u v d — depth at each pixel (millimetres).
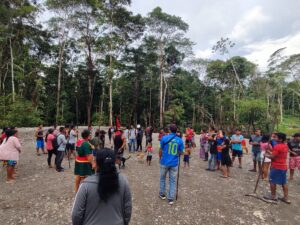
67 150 11703
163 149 6762
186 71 53438
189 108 53781
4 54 29469
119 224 2393
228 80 54250
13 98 25750
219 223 5719
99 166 2451
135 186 7918
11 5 25141
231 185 8539
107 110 47906
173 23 38250
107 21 29797
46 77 40969
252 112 36750
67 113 44938
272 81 49469
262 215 6223
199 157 14180
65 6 28906
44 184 7984
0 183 8086
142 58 44500
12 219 5582
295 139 9805
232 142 11648
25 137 19062
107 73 31375
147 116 49906
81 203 2344
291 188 8680
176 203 6672
